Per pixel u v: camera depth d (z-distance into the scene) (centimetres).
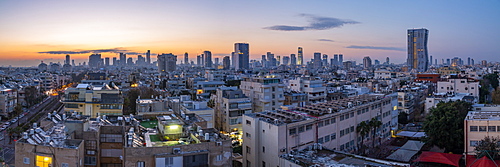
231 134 11088
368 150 9031
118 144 5706
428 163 7881
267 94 12519
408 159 8175
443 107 9356
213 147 5009
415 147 8906
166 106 10044
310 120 7106
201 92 19388
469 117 8219
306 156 6391
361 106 8819
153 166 4706
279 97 12900
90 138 5559
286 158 6300
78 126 5650
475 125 7719
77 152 4825
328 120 7606
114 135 5719
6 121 15075
